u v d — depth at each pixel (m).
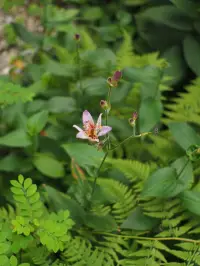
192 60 1.14
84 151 0.84
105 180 0.87
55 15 1.22
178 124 0.90
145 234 0.86
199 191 0.86
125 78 1.00
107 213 0.87
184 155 0.93
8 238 0.76
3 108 0.98
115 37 1.24
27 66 1.12
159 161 0.95
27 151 0.92
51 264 0.81
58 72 1.04
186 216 0.85
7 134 0.90
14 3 1.36
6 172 0.96
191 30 1.17
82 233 0.86
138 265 0.81
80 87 1.01
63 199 0.84
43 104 0.99
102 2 1.40
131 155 0.97
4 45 1.42
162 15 1.16
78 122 0.99
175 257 0.86
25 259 0.81
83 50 1.12
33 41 1.19
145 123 0.94
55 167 0.92
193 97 1.01
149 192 0.83
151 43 1.20
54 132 0.97
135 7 1.33
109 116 0.98
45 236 0.76
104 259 0.83
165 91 1.14
